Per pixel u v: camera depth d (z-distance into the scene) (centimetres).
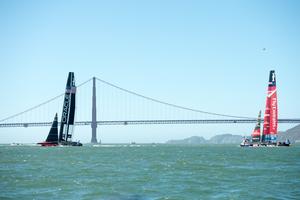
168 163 6228
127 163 6219
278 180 4075
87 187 3584
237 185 3725
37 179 4088
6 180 4019
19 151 11038
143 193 3306
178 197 3145
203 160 6988
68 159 7231
